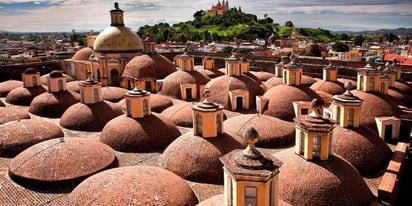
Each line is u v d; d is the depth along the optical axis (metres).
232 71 40.28
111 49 52.88
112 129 28.61
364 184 19.25
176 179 19.80
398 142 27.56
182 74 45.03
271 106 34.62
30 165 22.50
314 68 50.94
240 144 24.03
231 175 12.92
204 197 20.47
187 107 34.62
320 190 17.84
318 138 18.56
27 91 44.88
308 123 18.55
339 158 19.38
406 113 30.52
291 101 34.22
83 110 33.84
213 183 21.97
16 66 58.50
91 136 31.50
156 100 39.53
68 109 35.12
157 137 28.06
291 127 29.45
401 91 38.06
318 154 18.80
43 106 38.88
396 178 20.50
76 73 59.28
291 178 18.48
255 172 12.53
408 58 67.75
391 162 22.58
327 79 40.69
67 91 40.72
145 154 27.03
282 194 18.36
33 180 21.78
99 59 52.59
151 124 28.53
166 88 45.16
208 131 23.38
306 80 45.12
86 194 17.89
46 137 28.34
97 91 34.53
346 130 23.31
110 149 25.81
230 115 36.69
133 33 55.41
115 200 17.20
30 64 60.19
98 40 54.06
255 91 39.41
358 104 22.95
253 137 12.94
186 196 18.81
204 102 23.67
